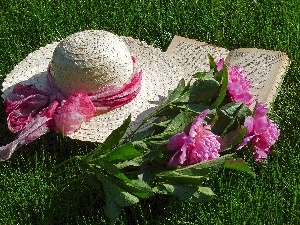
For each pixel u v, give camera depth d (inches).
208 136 29.8
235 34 45.0
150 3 46.9
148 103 35.9
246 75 40.1
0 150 33.4
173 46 43.0
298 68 41.8
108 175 29.7
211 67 34.4
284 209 32.8
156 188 29.9
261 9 46.5
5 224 31.5
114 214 28.8
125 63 34.5
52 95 35.0
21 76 37.8
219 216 31.9
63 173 34.2
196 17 46.2
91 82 33.8
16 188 33.3
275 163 35.3
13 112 34.4
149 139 30.7
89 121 34.8
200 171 29.6
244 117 32.0
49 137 36.2
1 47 43.1
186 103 32.0
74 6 46.7
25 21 45.1
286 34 44.4
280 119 38.0
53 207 32.2
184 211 32.2
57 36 44.3
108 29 45.5
